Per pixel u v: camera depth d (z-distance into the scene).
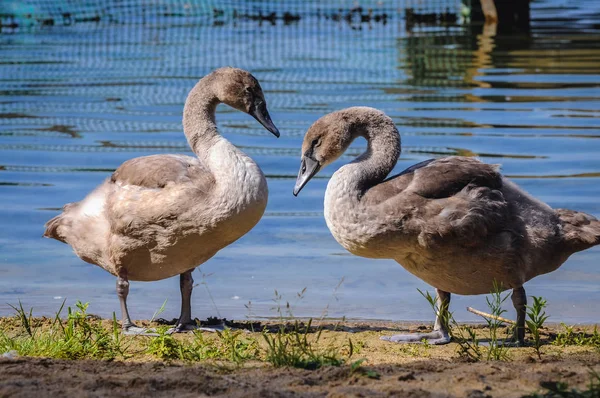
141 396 7.58
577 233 10.92
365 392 7.68
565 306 13.02
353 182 10.88
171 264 11.68
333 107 24.95
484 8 44.03
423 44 37.28
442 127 22.47
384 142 11.23
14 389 7.66
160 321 12.33
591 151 20.19
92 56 35.03
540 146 20.61
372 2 51.38
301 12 48.62
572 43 36.62
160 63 33.31
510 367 8.84
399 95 26.66
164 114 24.56
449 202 10.47
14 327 11.45
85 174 18.95
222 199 11.25
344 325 12.13
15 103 25.98
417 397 7.57
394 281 14.22
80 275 14.45
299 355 9.09
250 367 8.89
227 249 15.54
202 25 44.59
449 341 11.06
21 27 43.25
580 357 9.57
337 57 34.28
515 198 10.90
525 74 29.77
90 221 12.03
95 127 23.05
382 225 10.56
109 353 9.77
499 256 10.63
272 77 29.98
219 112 24.91
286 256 15.20
